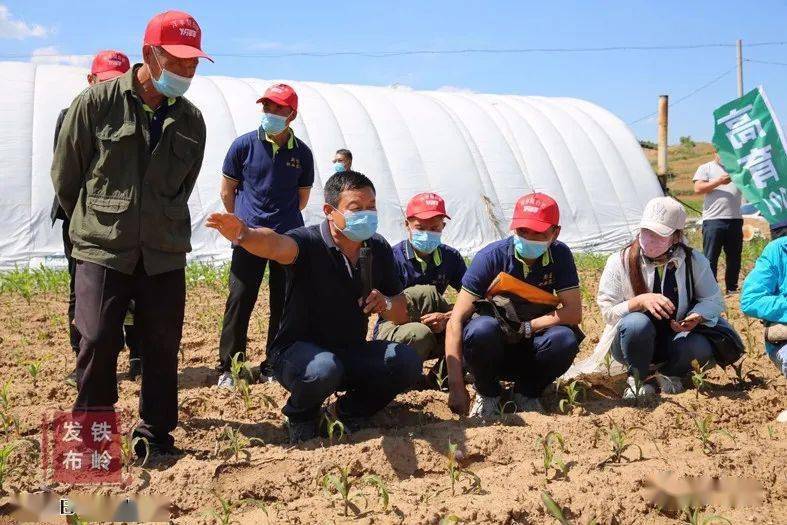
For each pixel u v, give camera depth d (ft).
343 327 14.85
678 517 12.40
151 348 13.61
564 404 17.12
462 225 51.55
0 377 19.34
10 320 26.63
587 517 12.03
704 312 17.12
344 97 53.98
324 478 12.68
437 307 18.13
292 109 18.90
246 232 13.10
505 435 14.71
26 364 19.45
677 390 17.88
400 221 49.80
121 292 13.09
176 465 13.28
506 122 60.13
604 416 15.78
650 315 17.29
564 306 16.39
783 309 16.46
